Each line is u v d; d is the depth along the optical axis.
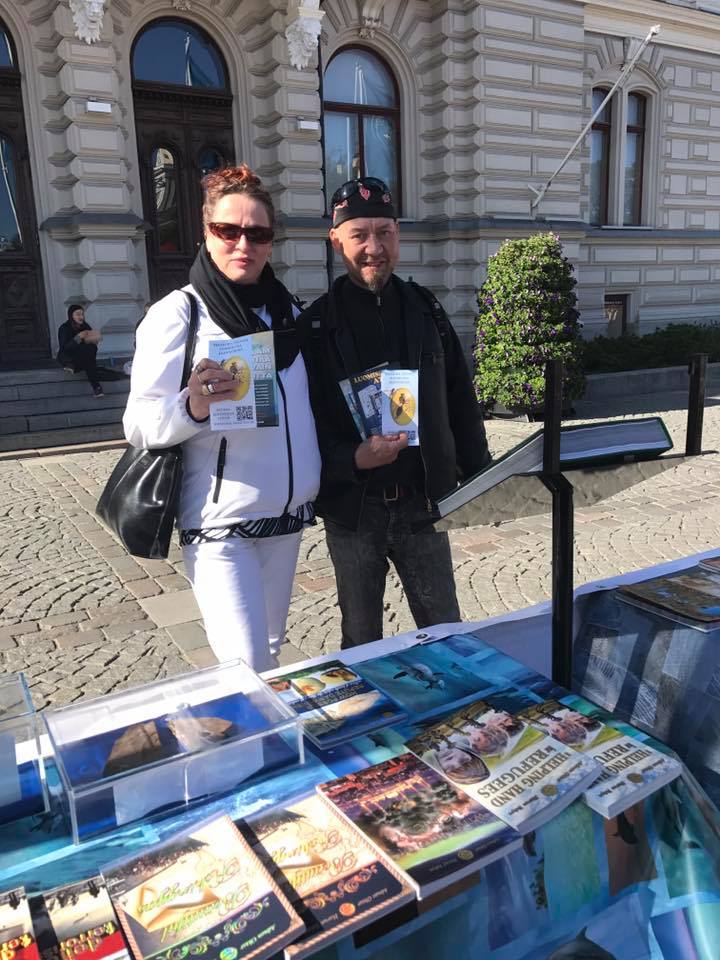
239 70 11.46
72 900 1.07
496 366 10.48
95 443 8.93
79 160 10.07
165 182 11.52
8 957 0.98
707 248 16.64
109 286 10.48
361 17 12.19
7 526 5.94
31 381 9.56
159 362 1.87
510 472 1.57
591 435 1.59
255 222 1.84
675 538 5.56
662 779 1.30
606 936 1.20
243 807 1.27
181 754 1.28
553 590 1.70
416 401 2.01
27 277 10.66
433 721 1.51
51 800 1.31
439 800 1.24
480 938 1.11
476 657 1.78
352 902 1.05
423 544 2.32
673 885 1.27
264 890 1.07
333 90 12.54
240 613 2.00
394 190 13.33
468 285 13.11
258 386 1.77
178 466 1.96
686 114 15.92
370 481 2.23
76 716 1.40
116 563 5.14
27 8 9.90
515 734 1.42
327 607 4.38
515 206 13.27
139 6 10.70
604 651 1.89
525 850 1.18
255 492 1.98
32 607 4.44
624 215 15.97
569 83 13.36
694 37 15.39
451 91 12.62
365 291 2.19
